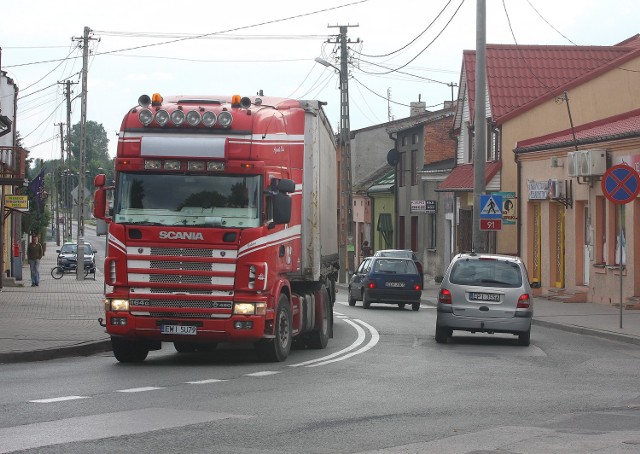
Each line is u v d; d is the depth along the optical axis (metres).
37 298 39.59
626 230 36.34
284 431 11.40
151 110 18.84
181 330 18.56
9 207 46.97
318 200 21.73
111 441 10.50
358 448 10.45
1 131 39.06
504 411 13.51
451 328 24.61
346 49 60.09
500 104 52.78
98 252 123.31
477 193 37.53
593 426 12.23
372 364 19.53
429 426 12.01
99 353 21.89
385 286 39.97
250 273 18.55
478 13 37.41
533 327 31.30
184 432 11.16
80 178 61.66
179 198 18.70
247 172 18.66
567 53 55.53
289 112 20.56
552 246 43.72
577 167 38.62
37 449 9.95
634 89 48.72
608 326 29.23
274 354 19.64
